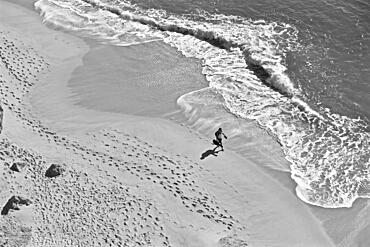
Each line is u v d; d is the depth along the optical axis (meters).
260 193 24.95
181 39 37.50
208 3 40.81
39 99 30.84
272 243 22.30
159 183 24.72
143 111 30.34
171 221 22.58
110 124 29.00
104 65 34.66
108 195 23.47
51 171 24.22
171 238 21.72
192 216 23.05
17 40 36.62
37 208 22.28
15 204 21.98
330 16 37.47
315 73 32.78
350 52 34.25
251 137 28.45
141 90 32.19
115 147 27.05
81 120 29.22
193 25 38.50
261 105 30.86
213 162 26.69
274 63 33.88
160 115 30.05
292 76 32.72
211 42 37.03
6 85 31.17
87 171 24.88
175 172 25.70
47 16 40.44
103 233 21.45
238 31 37.28
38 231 21.16
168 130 28.84
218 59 35.12
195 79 33.19
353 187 25.23
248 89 32.16
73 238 21.05
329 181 25.67
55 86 32.28
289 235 22.75
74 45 37.03
